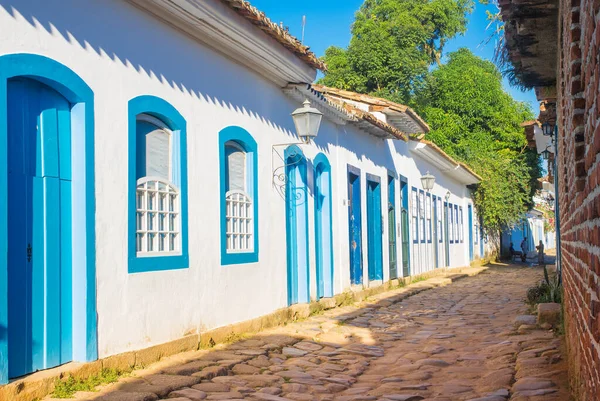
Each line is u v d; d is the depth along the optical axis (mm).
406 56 34781
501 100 36469
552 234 86875
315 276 13914
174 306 8695
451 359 9508
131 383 7070
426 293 19984
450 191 31297
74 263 7082
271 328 11508
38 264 6617
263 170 11695
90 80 7250
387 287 19625
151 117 8570
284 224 12602
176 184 8938
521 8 6812
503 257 43500
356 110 15828
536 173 36500
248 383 7816
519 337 10547
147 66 8305
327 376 8555
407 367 9094
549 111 12336
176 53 8977
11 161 6324
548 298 14430
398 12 36000
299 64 11797
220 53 10180
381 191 19641
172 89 8836
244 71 11016
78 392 6562
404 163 22812
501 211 35688
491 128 36688
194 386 7387
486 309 15625
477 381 8031
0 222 5965
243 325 10492
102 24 7484
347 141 16594
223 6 8961
